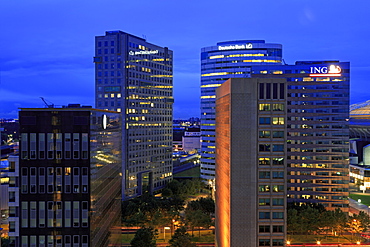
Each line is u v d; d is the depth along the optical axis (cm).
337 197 16000
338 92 16075
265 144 8569
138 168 19288
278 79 8525
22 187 7438
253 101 8550
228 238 8825
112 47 18562
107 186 9388
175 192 19675
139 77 19538
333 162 16012
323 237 13112
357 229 12719
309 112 16175
